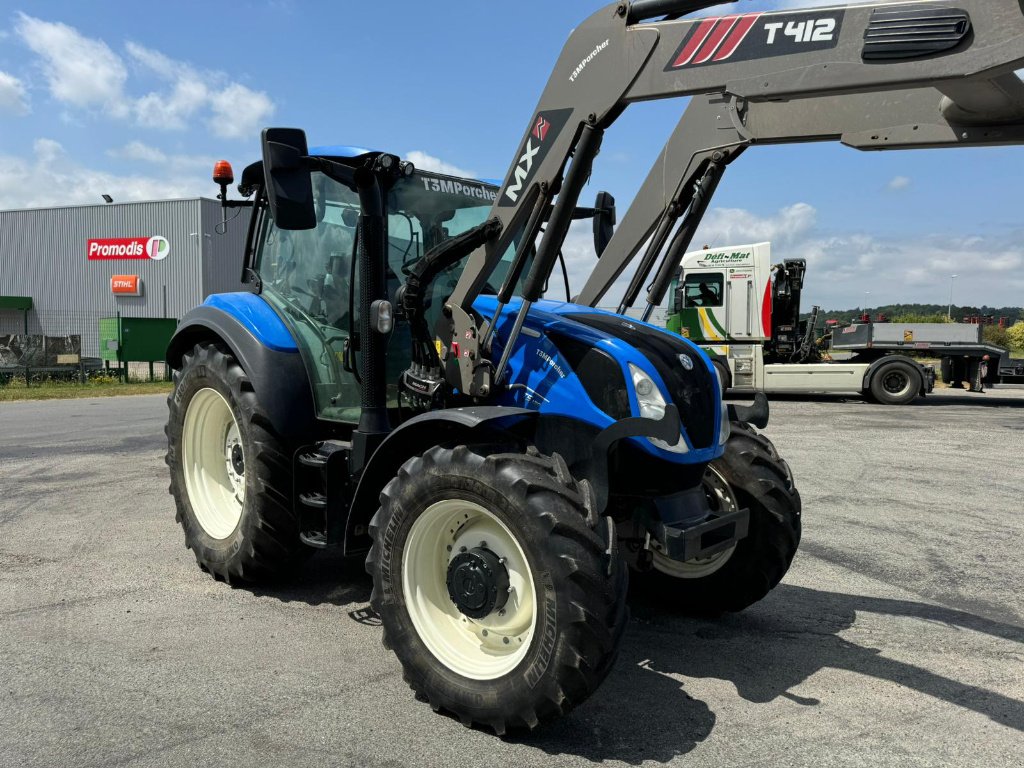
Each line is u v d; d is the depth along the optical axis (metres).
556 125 3.12
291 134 3.22
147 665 3.27
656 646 3.57
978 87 2.44
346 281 3.99
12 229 35.81
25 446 9.10
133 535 5.26
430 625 2.99
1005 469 8.00
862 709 2.98
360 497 3.35
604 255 4.08
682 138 3.69
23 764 2.51
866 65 2.43
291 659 3.36
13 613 3.85
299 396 3.99
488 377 3.31
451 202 4.23
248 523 4.06
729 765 2.56
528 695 2.61
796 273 15.43
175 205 32.62
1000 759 2.63
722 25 2.69
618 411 3.06
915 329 15.26
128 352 21.30
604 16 2.97
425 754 2.61
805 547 5.20
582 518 2.63
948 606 4.13
